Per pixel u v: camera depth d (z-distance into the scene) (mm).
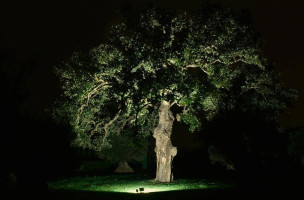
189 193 19922
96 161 48500
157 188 24750
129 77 24219
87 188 26016
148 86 23641
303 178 20328
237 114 23984
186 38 23609
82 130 27625
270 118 26406
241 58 25141
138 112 26141
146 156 44375
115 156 42062
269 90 26938
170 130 27484
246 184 19750
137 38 24656
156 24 24406
